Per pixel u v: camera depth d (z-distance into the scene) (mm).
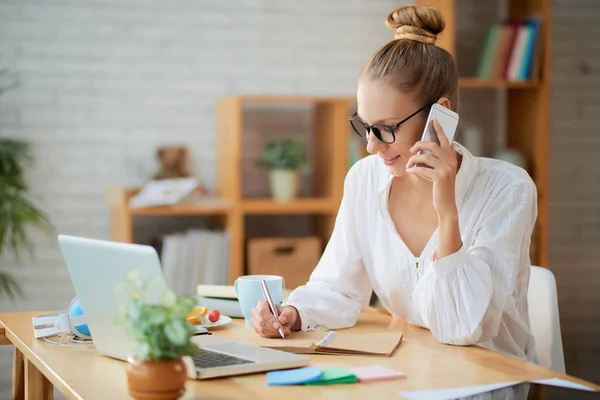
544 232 3889
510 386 1314
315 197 4035
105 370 1432
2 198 3566
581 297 4414
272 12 4012
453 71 1744
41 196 3789
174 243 3607
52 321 1719
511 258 1683
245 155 4020
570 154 4379
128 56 3861
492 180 1783
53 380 1420
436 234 1796
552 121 4359
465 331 1605
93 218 3846
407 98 1657
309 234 4105
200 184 3754
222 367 1356
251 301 1800
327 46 4082
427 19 1716
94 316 1500
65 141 3809
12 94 3740
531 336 1848
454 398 1246
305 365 1422
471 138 4168
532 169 3951
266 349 1494
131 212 3527
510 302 1765
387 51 1691
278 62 4031
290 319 1730
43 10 3764
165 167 3852
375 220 1912
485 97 4238
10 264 3768
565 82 4363
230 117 3701
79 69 3812
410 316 1902
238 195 3643
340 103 3742
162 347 1170
